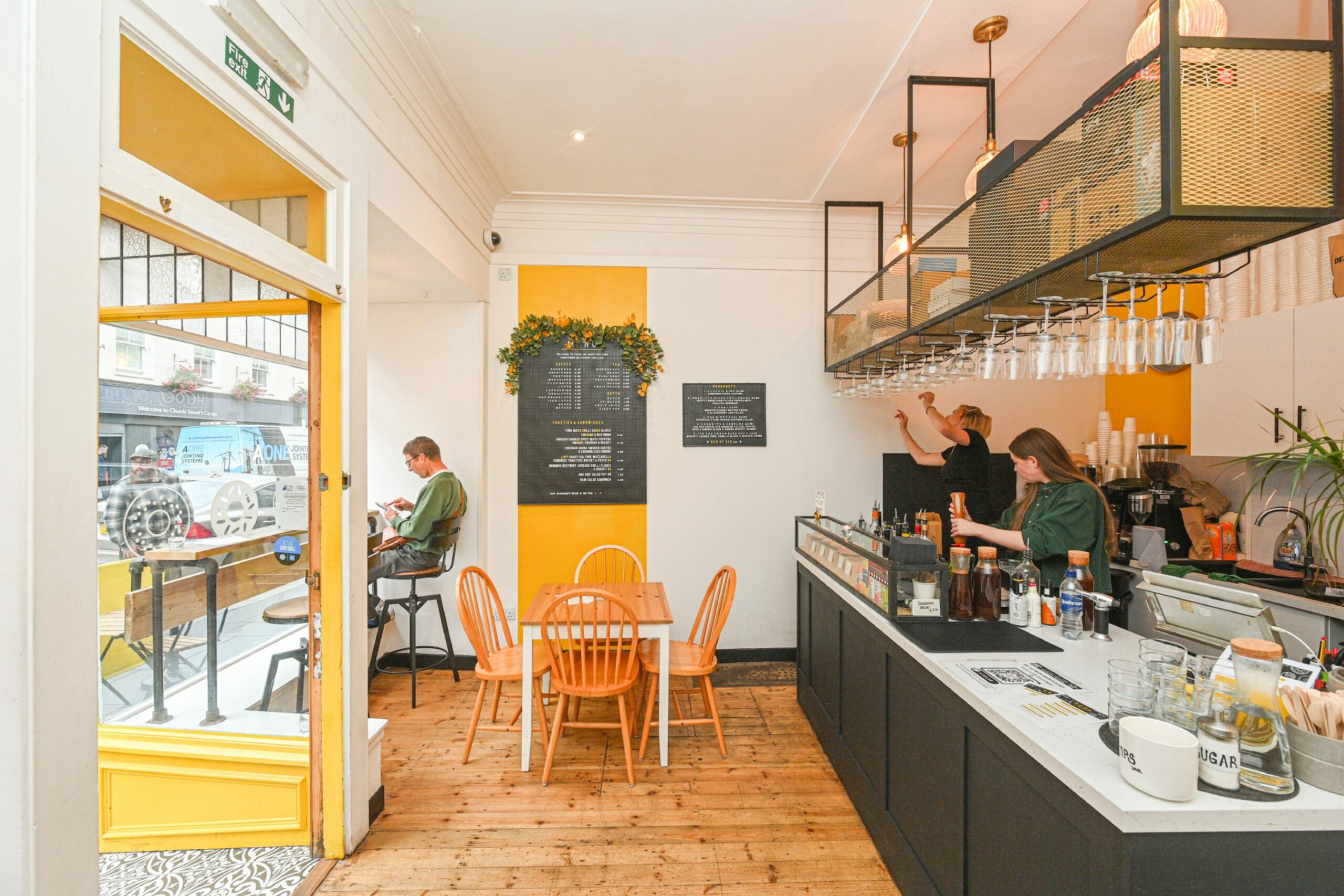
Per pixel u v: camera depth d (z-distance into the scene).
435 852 2.07
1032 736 1.21
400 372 3.73
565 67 2.43
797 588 3.45
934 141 3.02
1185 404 3.40
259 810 2.06
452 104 2.71
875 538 2.27
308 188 1.83
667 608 2.78
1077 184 1.46
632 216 3.89
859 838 2.16
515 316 3.84
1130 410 3.82
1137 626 2.97
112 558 2.06
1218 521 3.09
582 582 3.85
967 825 1.52
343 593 2.00
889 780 2.03
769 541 3.95
